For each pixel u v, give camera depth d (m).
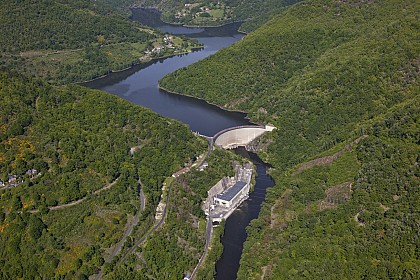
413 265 193.12
